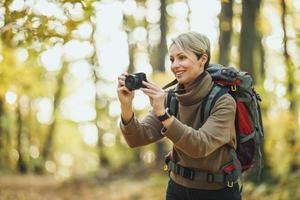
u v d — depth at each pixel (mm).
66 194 14555
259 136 3129
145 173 17484
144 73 2951
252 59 9258
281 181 8391
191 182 3113
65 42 5074
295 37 7480
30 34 4930
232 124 3010
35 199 12781
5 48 8250
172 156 3184
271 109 10641
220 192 3090
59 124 31344
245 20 9109
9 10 4777
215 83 3037
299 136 9273
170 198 3232
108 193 14312
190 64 2977
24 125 25734
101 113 24891
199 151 2842
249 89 3053
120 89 3027
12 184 15773
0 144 22719
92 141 30656
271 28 9680
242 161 3117
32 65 12969
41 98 26141
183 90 3070
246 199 8438
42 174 25594
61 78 26484
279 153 9273
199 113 3012
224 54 10867
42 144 27828
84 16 4973
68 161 32406
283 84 9539
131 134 3160
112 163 24453
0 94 10180
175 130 2795
